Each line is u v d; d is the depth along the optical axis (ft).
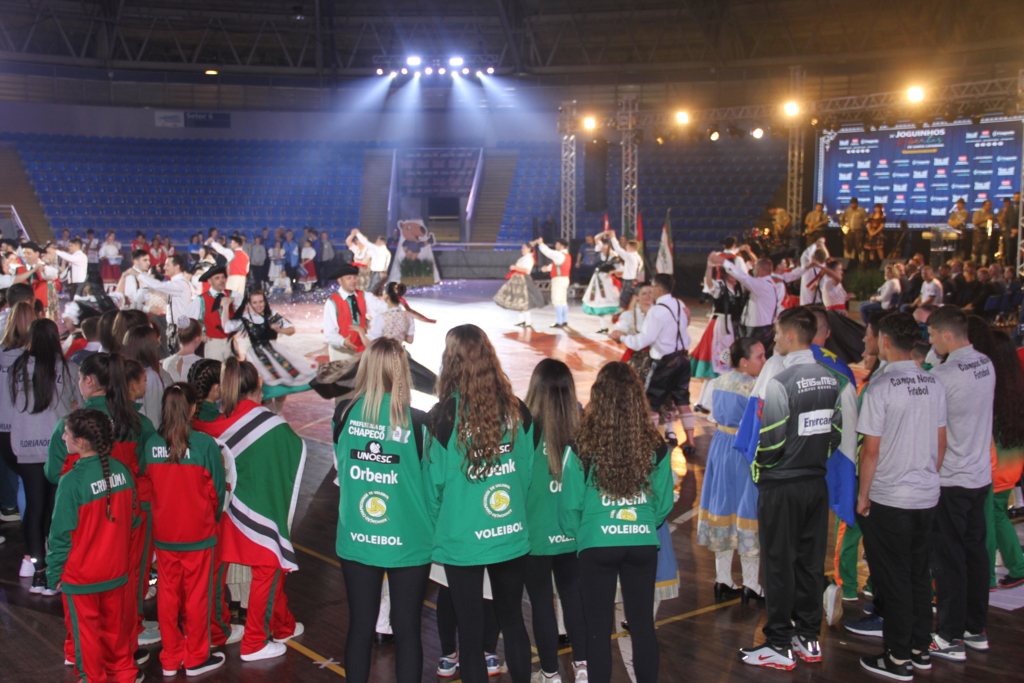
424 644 14.74
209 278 24.91
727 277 29.60
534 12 96.89
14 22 94.07
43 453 16.52
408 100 105.81
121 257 79.15
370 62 104.58
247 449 14.11
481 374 11.59
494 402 11.54
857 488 14.03
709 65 93.76
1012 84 61.98
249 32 99.50
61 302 64.85
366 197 102.06
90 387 14.52
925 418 13.32
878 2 84.02
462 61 99.40
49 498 17.26
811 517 13.78
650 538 12.23
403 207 103.45
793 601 13.91
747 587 16.24
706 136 77.05
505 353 44.80
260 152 101.96
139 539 13.58
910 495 13.34
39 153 93.15
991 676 13.71
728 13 90.22
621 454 11.92
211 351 25.22
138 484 14.08
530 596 13.03
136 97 99.96
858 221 75.77
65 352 21.71
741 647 14.60
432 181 101.09
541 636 12.98
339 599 16.63
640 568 12.31
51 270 35.55
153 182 96.43
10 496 21.02
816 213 77.51
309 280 83.10
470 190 100.27
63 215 90.48
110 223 91.45
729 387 16.30
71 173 93.09
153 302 32.73
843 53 86.94
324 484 23.97
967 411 14.05
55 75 96.12
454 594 11.72
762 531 13.92
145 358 17.04
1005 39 78.64
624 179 79.36
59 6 93.30
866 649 14.66
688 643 14.74
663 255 50.88
